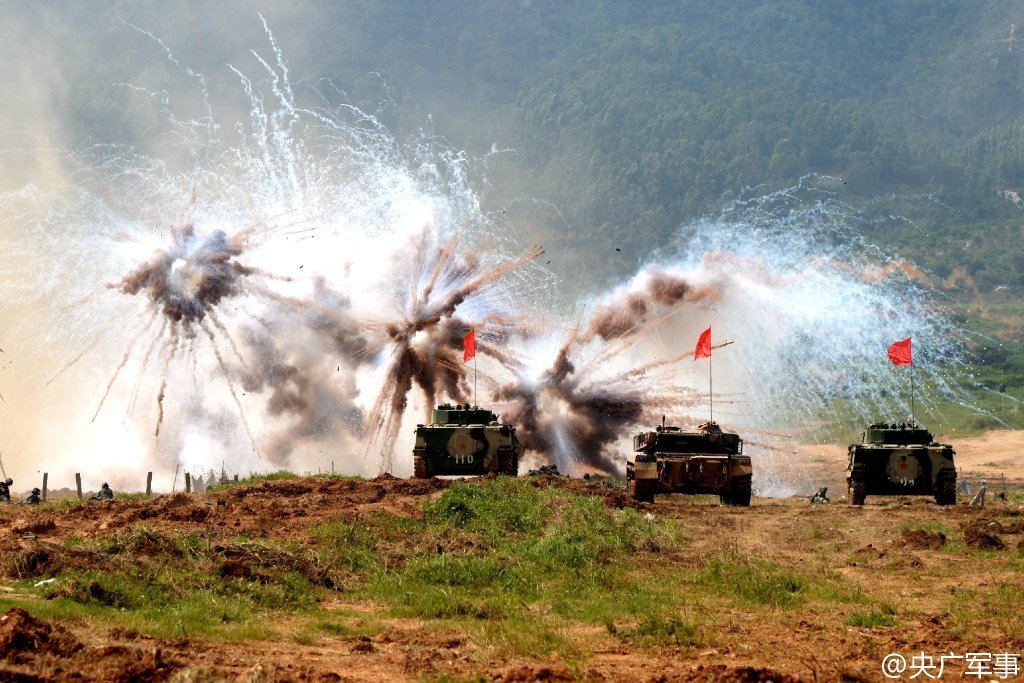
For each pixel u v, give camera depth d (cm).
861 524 7156
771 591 4666
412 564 5062
